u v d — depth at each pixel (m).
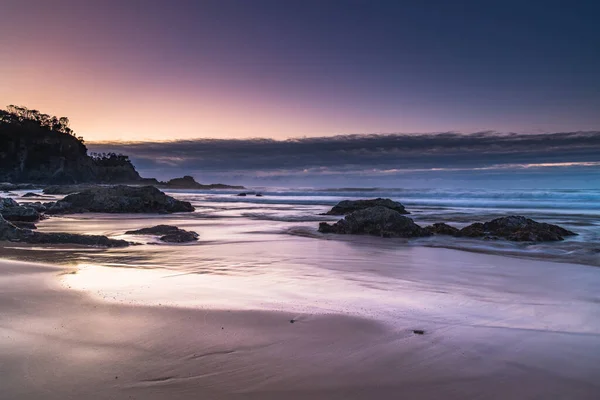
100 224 19.55
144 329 5.40
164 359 4.52
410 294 7.53
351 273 9.35
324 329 5.54
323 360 4.59
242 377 4.17
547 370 4.42
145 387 3.92
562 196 37.69
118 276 8.57
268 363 4.49
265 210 30.70
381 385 4.07
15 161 132.50
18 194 54.00
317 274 9.20
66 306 6.29
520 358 4.71
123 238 14.27
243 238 15.33
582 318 6.16
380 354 4.76
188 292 7.37
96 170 155.62
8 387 3.85
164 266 9.88
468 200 38.19
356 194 52.22
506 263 10.66
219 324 5.66
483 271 9.66
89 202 27.70
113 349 4.76
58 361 4.41
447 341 5.18
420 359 4.65
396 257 11.50
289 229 18.27
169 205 28.59
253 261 10.72
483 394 3.93
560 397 3.88
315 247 13.20
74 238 12.77
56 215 24.78
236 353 4.73
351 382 4.11
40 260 10.13
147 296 7.00
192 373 4.22
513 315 6.29
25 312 5.98
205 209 31.94
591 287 8.12
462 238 15.30
